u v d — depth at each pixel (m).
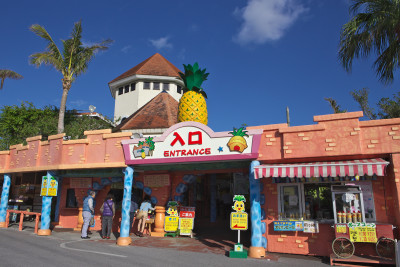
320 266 7.56
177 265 7.34
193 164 11.23
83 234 11.61
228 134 9.41
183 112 11.10
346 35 11.09
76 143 11.74
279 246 9.30
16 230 13.24
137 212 13.06
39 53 20.30
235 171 12.21
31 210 17.84
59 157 12.02
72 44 21.52
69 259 7.61
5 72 22.11
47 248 9.11
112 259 7.78
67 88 21.06
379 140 8.09
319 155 8.50
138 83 28.33
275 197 9.72
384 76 11.05
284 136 8.98
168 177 12.83
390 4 10.27
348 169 7.58
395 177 7.77
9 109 27.70
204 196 17.64
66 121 28.41
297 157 8.72
